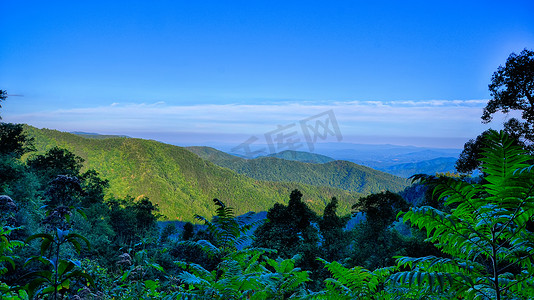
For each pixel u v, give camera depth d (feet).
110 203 187.83
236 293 9.38
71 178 12.44
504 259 7.73
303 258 72.69
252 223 13.52
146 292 11.92
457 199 7.45
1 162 81.20
